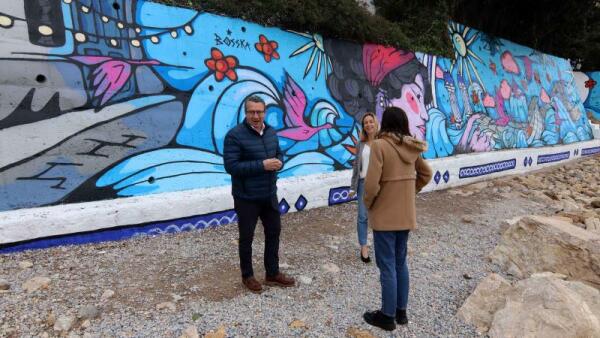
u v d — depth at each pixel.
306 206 7.01
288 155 7.41
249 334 3.27
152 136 5.87
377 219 3.33
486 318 3.64
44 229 4.61
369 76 9.34
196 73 6.43
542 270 4.57
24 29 4.99
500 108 13.39
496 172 11.43
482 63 13.41
